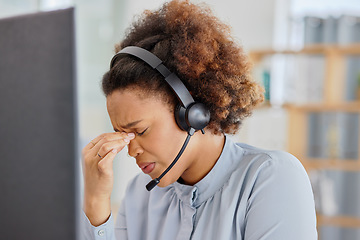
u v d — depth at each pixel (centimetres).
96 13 385
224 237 98
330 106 317
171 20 99
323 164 317
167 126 93
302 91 340
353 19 361
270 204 95
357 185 349
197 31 97
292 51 326
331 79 329
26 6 344
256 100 107
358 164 315
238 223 99
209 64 97
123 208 121
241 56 102
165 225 107
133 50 94
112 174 96
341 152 341
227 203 100
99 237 100
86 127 382
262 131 373
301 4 414
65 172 59
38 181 61
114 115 94
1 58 62
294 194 96
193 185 106
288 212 94
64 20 58
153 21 103
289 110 331
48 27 59
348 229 355
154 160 95
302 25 385
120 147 94
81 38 381
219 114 100
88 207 100
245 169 102
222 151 105
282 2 416
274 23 414
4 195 64
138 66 91
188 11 100
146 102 91
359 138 340
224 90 98
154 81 91
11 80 62
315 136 346
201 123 95
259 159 103
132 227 116
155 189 113
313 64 338
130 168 374
